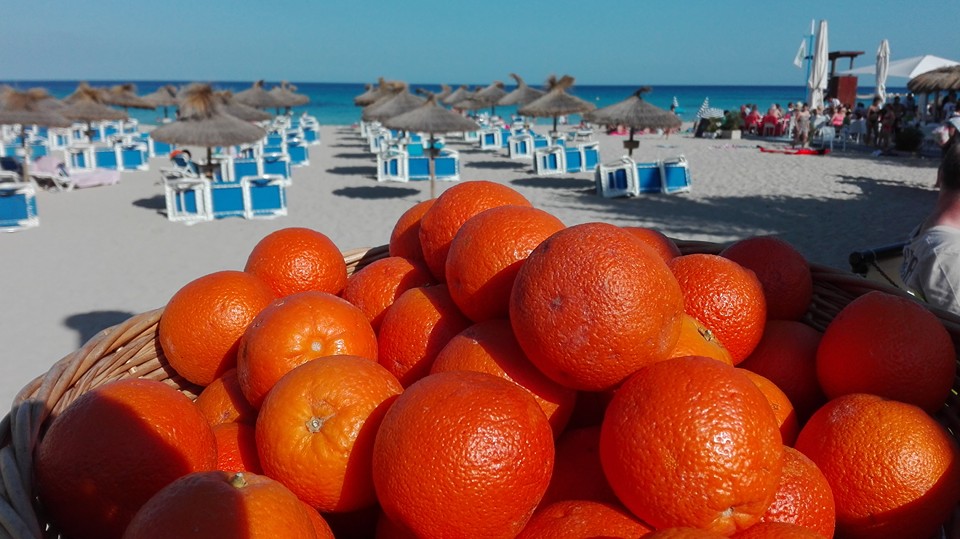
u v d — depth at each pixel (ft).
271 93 102.06
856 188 47.52
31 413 5.62
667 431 4.39
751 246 8.15
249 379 6.11
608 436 4.72
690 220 38.29
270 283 8.09
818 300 8.48
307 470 4.93
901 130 69.51
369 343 6.40
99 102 73.77
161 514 3.86
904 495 5.13
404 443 4.43
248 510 3.92
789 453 5.28
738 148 78.64
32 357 19.69
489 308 6.10
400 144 68.23
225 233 36.27
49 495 4.96
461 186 7.45
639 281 4.81
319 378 5.13
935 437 5.28
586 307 4.75
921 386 6.01
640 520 4.65
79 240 34.65
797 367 6.90
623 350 4.79
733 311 6.48
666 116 49.90
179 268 29.40
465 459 4.26
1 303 24.53
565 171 59.82
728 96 378.73
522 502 4.42
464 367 5.54
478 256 6.04
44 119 55.47
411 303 6.68
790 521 4.82
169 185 39.11
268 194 40.37
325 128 130.11
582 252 4.89
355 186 53.26
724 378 4.57
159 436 5.07
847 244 32.14
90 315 23.35
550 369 5.09
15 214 37.42
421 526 4.41
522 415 4.53
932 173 54.29
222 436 5.92
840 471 5.33
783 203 42.68
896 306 6.24
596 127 122.21
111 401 5.11
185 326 7.06
